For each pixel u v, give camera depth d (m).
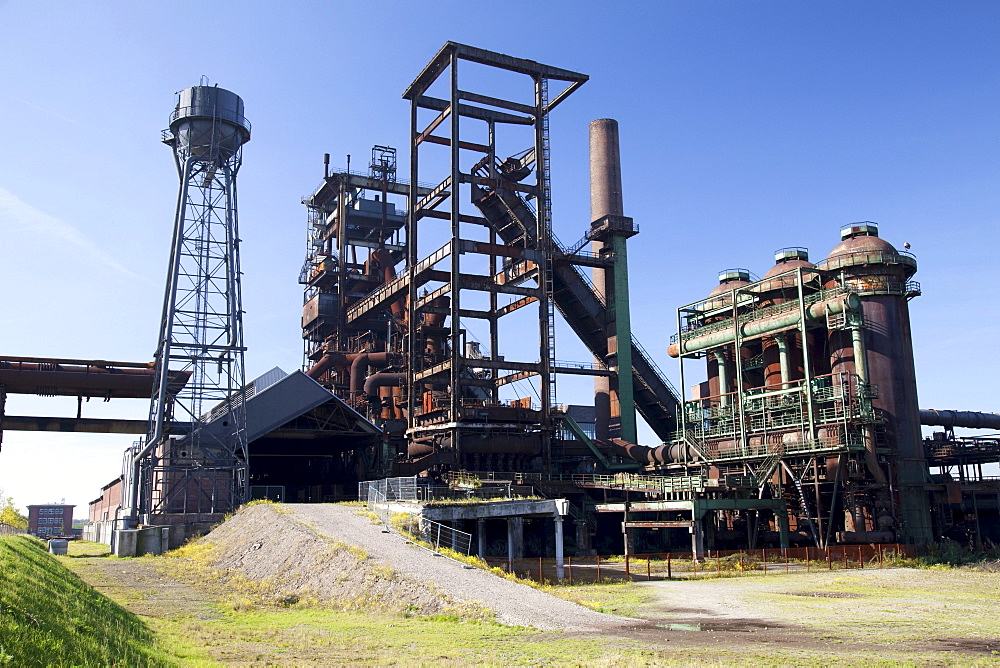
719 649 23.91
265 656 22.83
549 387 82.12
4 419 73.94
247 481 67.81
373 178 111.25
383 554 40.00
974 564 59.28
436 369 81.88
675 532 73.38
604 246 95.88
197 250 72.19
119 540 57.78
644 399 99.88
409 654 23.30
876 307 71.31
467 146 86.12
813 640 25.70
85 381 73.88
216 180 74.75
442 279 91.19
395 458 79.88
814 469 68.56
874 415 68.94
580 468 87.06
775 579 48.28
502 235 95.06
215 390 70.06
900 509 67.62
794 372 77.50
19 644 15.34
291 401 73.38
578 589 42.38
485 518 52.12
